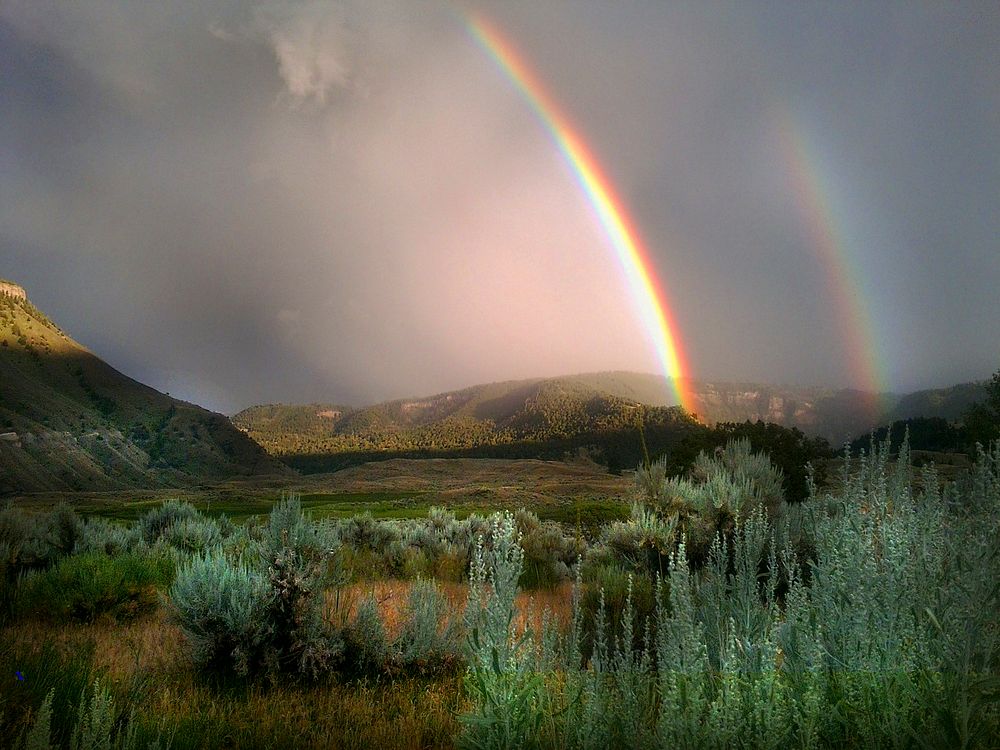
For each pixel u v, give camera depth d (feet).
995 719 7.63
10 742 12.23
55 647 19.01
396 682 21.59
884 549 9.84
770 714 8.27
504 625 12.09
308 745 15.61
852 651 8.94
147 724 14.35
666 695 9.07
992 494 9.25
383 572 46.24
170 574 39.29
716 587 13.34
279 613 22.48
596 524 65.62
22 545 42.45
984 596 7.82
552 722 10.61
